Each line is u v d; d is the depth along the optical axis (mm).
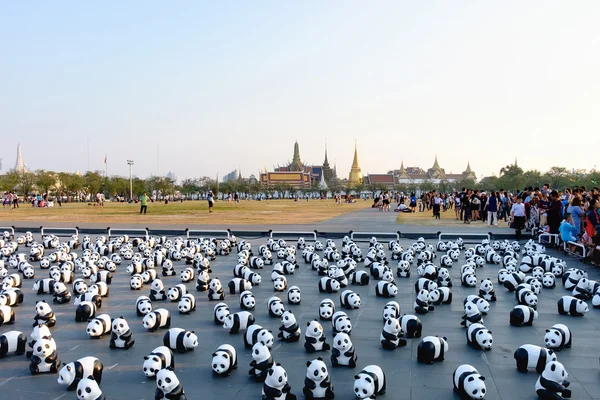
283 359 10211
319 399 8297
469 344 10945
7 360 10312
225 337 11797
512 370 9508
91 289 15711
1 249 25672
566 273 17406
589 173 118812
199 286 17250
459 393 8383
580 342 11211
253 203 122812
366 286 17828
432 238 32250
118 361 10188
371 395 8031
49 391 8703
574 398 8227
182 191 184000
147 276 18672
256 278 18000
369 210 78312
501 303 15094
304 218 53125
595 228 20734
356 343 11250
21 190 128125
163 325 12469
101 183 137750
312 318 13406
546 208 29906
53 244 29078
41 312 12844
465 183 188875
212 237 30656
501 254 24656
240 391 8625
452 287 17469
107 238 31344
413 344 11156
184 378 9227
